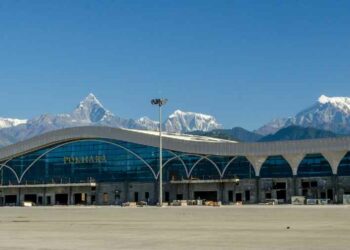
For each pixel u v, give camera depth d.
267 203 91.44
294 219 39.91
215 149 97.88
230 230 28.69
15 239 24.64
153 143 103.06
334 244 20.92
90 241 23.17
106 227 32.84
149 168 103.50
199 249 19.58
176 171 101.38
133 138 104.88
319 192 91.75
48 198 112.81
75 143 111.06
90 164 109.12
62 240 23.80
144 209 70.69
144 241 22.95
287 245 20.64
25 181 113.94
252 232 27.14
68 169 111.06
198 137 122.19
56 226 34.72
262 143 95.25
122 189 105.56
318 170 92.19
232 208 69.25
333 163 90.94
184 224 34.84
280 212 53.12
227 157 98.12
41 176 113.12
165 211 60.59
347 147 89.44
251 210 59.72
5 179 116.12
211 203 89.50
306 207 69.88
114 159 106.88
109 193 106.81
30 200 114.38
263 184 95.44
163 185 102.25
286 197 93.81
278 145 94.12
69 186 110.44
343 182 90.19
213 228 30.45
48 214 57.56
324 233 26.27
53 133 110.88
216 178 98.31
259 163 96.06
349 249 19.20
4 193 116.75
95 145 108.94
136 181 104.50
